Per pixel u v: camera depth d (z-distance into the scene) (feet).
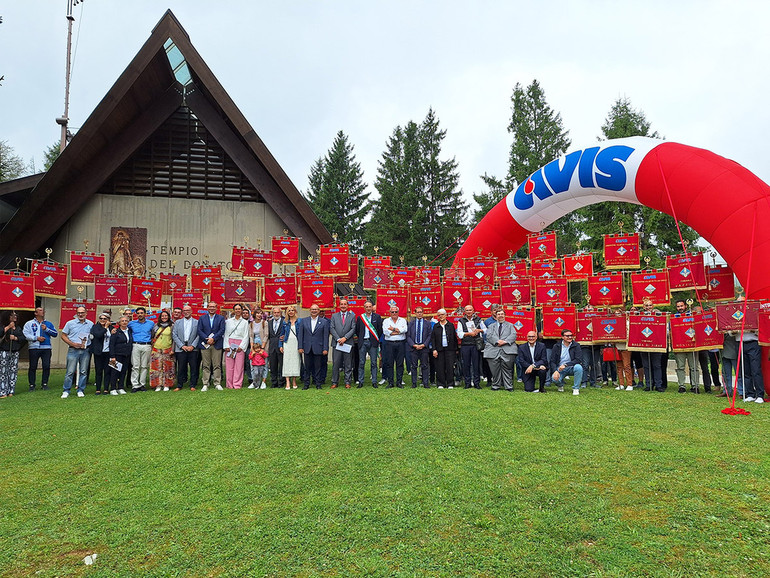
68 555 10.85
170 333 33.94
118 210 51.65
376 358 33.37
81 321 31.68
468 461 16.25
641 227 88.33
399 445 18.01
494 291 38.86
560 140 111.45
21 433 20.75
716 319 29.22
